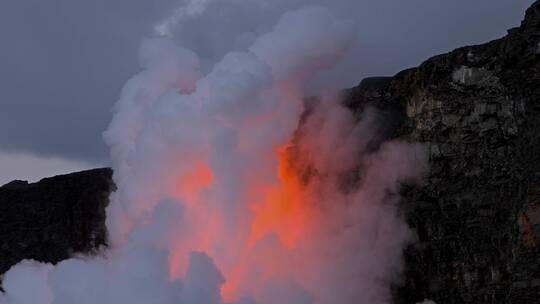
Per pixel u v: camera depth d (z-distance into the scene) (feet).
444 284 309.42
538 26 298.15
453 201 310.86
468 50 311.06
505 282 294.66
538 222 282.56
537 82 296.10
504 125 302.66
